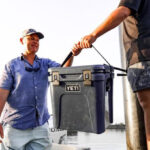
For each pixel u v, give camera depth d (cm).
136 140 247
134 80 165
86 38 176
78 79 197
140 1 158
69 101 205
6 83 322
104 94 196
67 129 205
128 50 172
